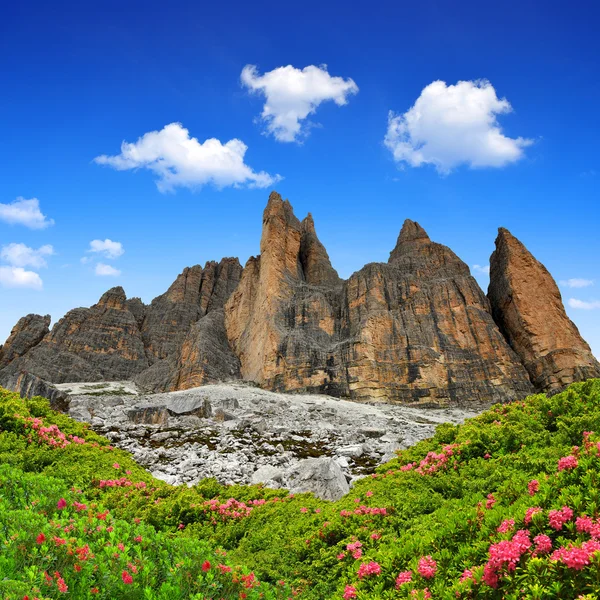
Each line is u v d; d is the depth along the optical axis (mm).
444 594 6902
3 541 7227
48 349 110250
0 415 18203
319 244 114812
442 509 10375
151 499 13828
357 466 23938
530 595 6098
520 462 11867
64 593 6363
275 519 12922
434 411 66688
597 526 6641
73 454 16859
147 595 6840
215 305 140250
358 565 9094
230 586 8172
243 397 59000
